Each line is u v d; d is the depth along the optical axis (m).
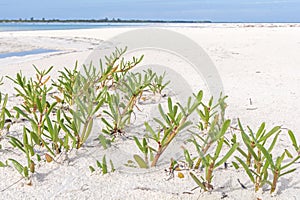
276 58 6.61
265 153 1.31
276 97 3.18
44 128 1.86
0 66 5.93
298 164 1.64
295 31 17.31
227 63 5.82
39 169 1.57
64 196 1.35
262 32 16.77
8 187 1.41
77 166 1.60
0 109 2.65
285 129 2.20
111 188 1.41
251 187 1.41
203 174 1.51
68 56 7.36
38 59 7.01
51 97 3.10
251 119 2.44
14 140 1.72
